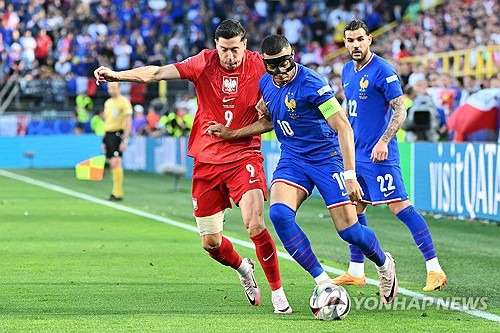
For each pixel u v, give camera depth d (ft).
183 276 67.26
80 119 216.13
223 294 59.67
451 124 120.78
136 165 207.41
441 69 174.29
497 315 52.34
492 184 96.37
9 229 98.53
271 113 53.72
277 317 51.72
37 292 60.23
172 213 117.50
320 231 97.66
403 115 61.77
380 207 122.31
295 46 237.04
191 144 57.26
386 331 47.80
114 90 134.51
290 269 70.03
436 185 108.47
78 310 53.72
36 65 234.58
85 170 135.95
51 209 121.39
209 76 55.88
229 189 55.26
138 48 232.53
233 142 55.42
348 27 62.64
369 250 53.83
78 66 230.48
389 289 55.21
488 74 161.89
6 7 242.58
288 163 53.62
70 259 76.18
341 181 53.06
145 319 50.96
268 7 250.37
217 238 55.83
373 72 62.54
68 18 243.40
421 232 62.23
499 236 91.20
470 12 200.03
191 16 246.47
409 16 230.27
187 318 51.29
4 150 212.84
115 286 62.69
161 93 216.95
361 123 63.31
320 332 47.50
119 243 87.04
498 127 118.32
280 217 51.90
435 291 61.16
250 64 56.08
